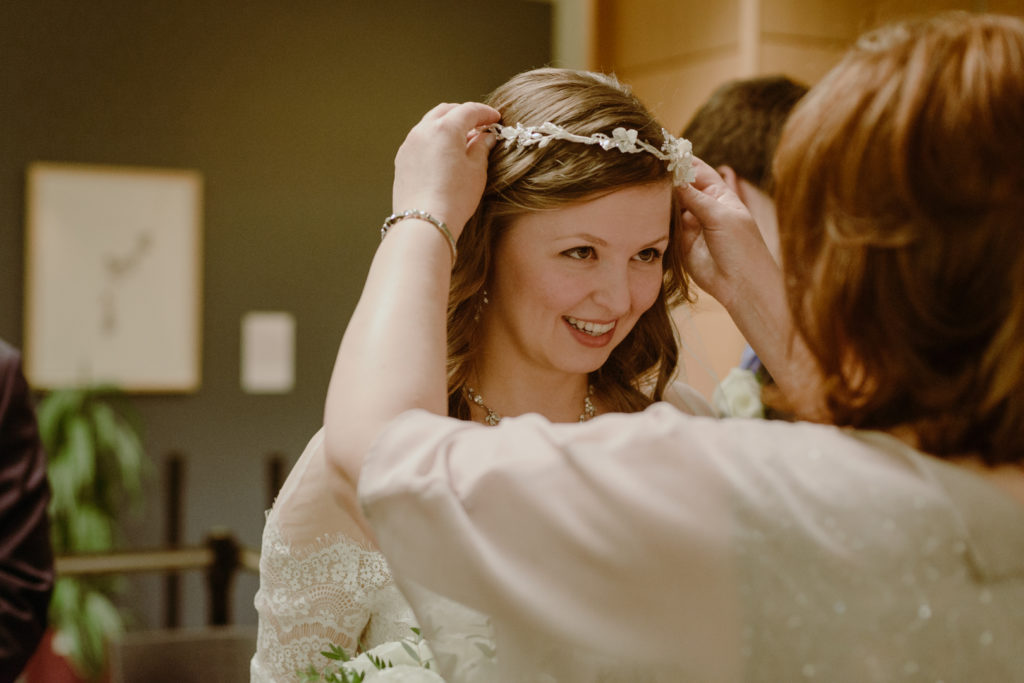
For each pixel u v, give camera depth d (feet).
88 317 17.76
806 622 2.57
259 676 4.59
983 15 2.80
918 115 2.60
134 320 17.97
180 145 18.07
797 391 4.14
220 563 10.82
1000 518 2.59
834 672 2.56
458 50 19.34
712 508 2.64
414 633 4.23
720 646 2.62
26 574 6.42
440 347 3.04
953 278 2.60
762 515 2.62
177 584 15.40
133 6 17.72
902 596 2.55
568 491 2.70
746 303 4.46
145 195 17.89
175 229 18.07
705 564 2.61
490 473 2.75
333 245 18.88
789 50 12.91
